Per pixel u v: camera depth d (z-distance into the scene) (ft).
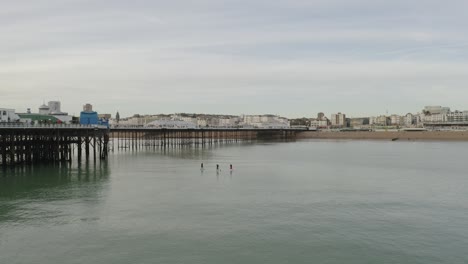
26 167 247.91
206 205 152.35
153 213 140.26
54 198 161.48
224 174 229.66
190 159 315.58
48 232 119.85
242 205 152.66
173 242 112.47
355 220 133.59
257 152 398.62
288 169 254.88
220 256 103.14
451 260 100.73
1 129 234.99
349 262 99.71
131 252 105.29
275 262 99.71
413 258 102.01
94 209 144.77
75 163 275.80
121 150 413.80
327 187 189.67
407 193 176.24
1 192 172.65
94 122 320.50
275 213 141.69
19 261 99.60
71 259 100.89
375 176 225.35
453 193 176.55
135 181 202.18
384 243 112.27
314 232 121.19
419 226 127.34
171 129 446.60
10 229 122.31
